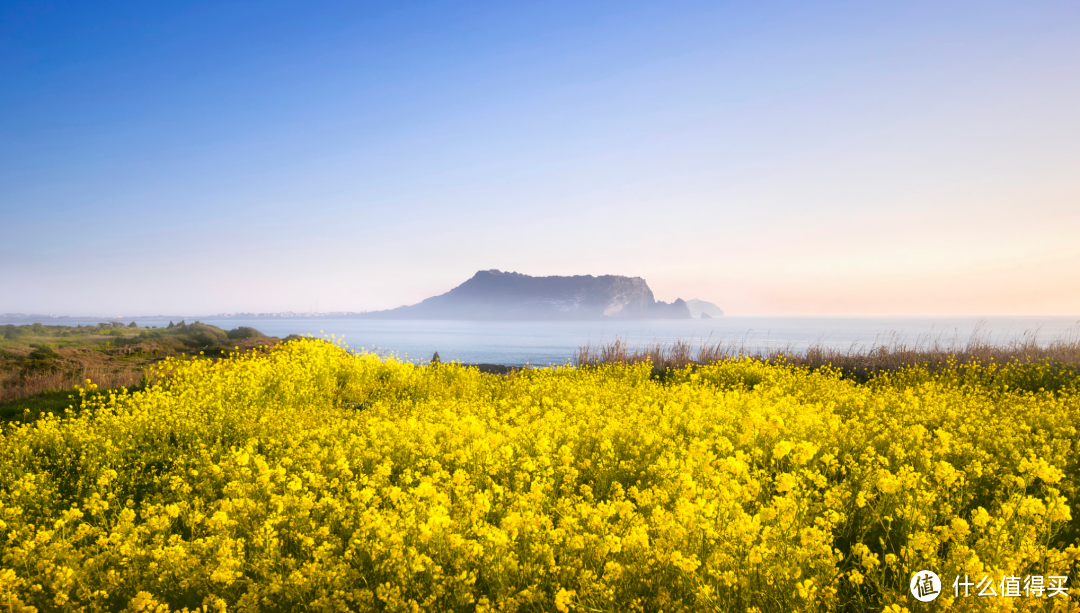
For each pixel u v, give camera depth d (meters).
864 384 15.79
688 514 3.98
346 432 7.82
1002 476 5.61
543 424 7.65
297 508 4.66
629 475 6.07
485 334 155.00
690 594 3.50
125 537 4.25
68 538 4.57
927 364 17.38
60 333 26.66
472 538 4.26
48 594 3.74
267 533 4.18
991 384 14.45
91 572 3.88
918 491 4.68
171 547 3.90
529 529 3.98
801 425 7.29
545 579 3.71
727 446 6.27
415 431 7.41
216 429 8.55
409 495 4.94
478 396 12.32
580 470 6.14
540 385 12.64
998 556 3.57
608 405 9.99
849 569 4.10
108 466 6.83
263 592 3.57
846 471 5.92
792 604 3.28
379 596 3.44
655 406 9.09
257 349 19.39
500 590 3.52
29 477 5.93
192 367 13.70
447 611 3.45
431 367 16.55
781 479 4.39
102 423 8.66
